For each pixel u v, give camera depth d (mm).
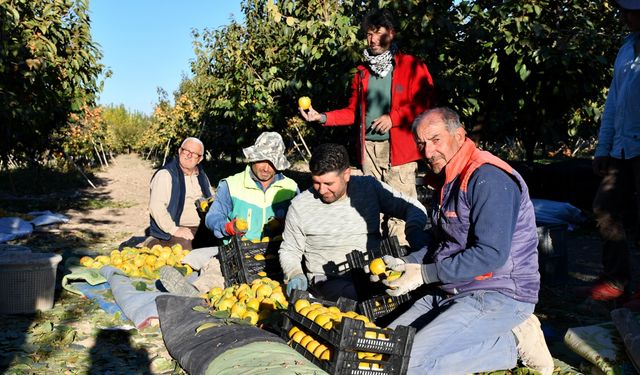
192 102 26484
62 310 5883
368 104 6055
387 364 3516
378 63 5887
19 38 11188
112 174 30484
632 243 9008
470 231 3762
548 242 6758
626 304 4688
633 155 4980
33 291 5797
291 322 4051
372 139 6078
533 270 3836
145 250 7086
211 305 5121
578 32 8547
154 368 4316
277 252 5625
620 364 3863
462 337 3693
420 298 4301
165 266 5891
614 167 5176
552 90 9273
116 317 5508
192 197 7680
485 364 3730
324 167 4586
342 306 4156
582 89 9141
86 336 5129
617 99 5145
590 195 11805
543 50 8266
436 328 3713
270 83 12797
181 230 7469
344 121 6238
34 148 14609
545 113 9992
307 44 9367
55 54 11867
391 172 5949
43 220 12938
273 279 5594
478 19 9016
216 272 6012
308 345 3756
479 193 3625
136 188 23297
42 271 5836
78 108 13188
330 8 9289
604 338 4066
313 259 5035
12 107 10852
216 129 24562
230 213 6242
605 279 5320
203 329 4359
